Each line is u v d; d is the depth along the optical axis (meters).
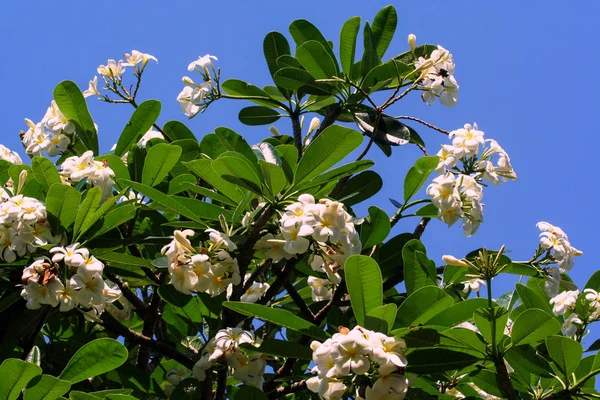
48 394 3.20
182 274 3.77
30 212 3.82
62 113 4.91
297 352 3.54
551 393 3.94
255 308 3.38
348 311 4.59
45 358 4.46
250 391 3.69
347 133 3.87
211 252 3.82
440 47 5.09
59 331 4.77
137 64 5.71
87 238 4.12
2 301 3.92
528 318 3.45
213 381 4.39
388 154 5.48
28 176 4.46
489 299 3.44
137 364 4.79
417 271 4.18
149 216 4.81
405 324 3.51
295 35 5.89
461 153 4.61
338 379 3.19
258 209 4.12
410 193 4.79
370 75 5.43
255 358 3.77
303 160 3.96
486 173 4.65
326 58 5.48
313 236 3.63
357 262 3.34
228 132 4.68
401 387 3.11
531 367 3.72
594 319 4.22
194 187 4.27
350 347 3.08
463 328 3.40
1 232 3.79
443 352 3.54
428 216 4.78
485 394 4.59
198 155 5.18
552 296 4.34
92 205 3.93
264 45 5.97
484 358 3.54
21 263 3.97
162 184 4.83
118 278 4.63
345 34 5.62
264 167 3.87
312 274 4.84
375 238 4.60
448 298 3.48
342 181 4.86
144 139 5.47
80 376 3.40
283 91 5.88
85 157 4.29
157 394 4.57
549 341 3.52
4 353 3.99
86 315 4.26
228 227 4.21
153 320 4.75
